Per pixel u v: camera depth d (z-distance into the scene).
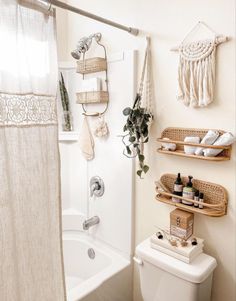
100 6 1.75
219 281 1.32
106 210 1.87
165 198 1.43
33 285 1.12
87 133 1.89
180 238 1.34
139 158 1.47
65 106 2.06
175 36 1.34
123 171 1.69
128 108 1.46
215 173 1.26
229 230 1.25
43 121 1.10
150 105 1.50
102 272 1.61
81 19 1.92
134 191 1.67
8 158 0.99
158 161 1.50
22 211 1.06
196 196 1.29
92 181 1.93
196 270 1.19
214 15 1.18
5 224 1.00
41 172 1.10
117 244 1.81
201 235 1.36
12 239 1.02
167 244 1.31
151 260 1.32
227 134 1.14
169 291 1.28
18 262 1.06
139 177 1.62
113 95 1.69
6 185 0.98
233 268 1.26
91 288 1.45
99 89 1.73
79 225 2.12
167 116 1.43
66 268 2.09
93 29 1.83
